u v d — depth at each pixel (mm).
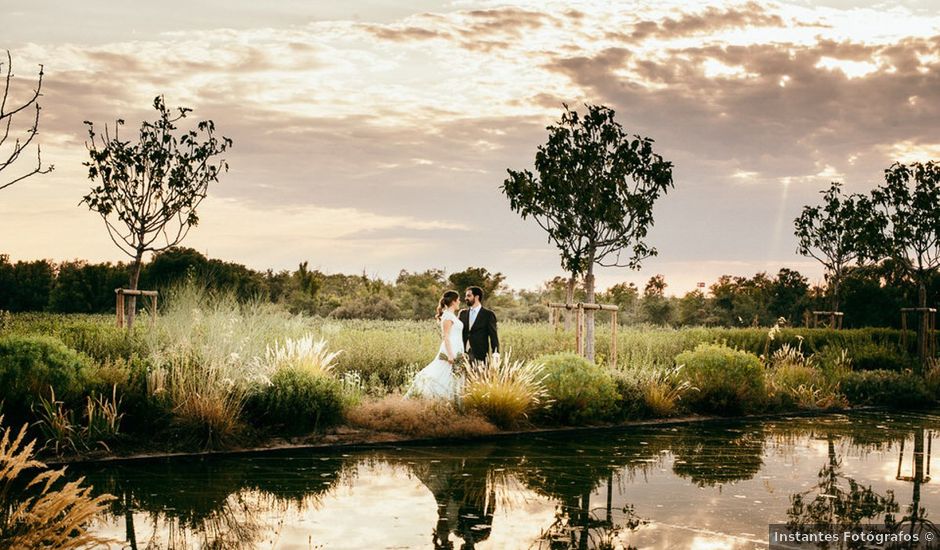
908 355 18609
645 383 12422
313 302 26656
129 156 12508
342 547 5074
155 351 9344
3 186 8477
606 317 30203
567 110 14258
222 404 8586
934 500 6691
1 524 3875
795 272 30250
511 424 10461
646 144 14023
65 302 25219
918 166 18797
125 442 8164
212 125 13266
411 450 8836
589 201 13969
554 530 5562
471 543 5207
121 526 5469
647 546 5176
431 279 33188
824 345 18578
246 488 6742
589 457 8617
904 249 19031
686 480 7434
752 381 13016
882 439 10281
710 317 30219
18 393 7793
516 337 16266
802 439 10234
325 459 8172
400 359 13711
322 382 9656
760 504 6449
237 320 9961
